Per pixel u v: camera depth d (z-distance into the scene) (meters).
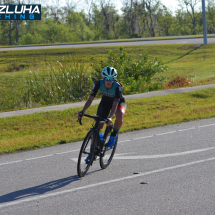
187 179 11.72
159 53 87.94
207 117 24.72
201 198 9.95
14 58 93.50
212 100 32.16
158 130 21.34
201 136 18.83
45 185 11.77
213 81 45.97
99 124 12.83
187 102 31.36
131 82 39.69
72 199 10.30
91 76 40.75
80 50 96.94
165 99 32.56
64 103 34.97
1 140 21.36
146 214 9.00
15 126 24.80
